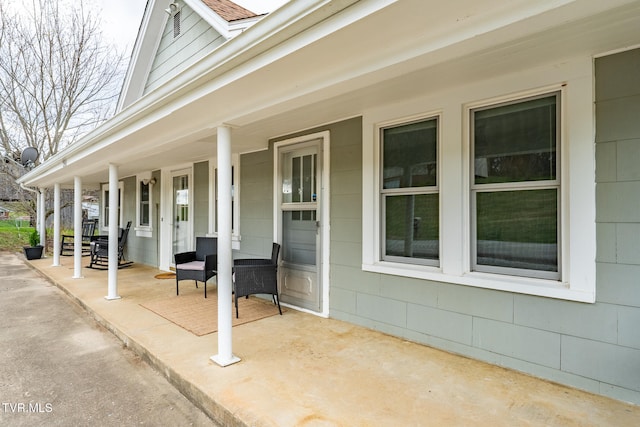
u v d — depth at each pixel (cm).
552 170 242
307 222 408
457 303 281
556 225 241
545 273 246
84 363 297
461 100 274
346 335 325
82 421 215
